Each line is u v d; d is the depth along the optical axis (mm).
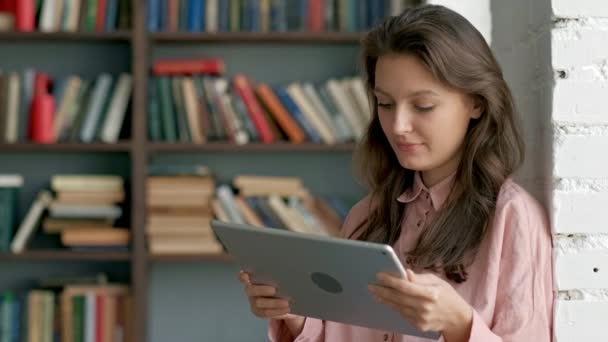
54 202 3855
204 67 3922
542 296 1481
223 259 3854
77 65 4109
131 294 3916
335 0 3939
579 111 1491
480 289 1487
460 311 1344
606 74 1492
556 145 1492
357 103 3863
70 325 3850
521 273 1470
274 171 4160
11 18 3941
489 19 2100
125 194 4082
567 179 1493
